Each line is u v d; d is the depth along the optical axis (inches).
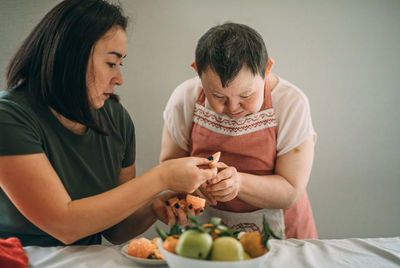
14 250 34.7
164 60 97.2
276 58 97.5
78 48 38.9
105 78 41.0
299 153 52.9
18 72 41.9
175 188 40.1
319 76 98.6
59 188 38.0
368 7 96.9
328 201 101.3
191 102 56.1
